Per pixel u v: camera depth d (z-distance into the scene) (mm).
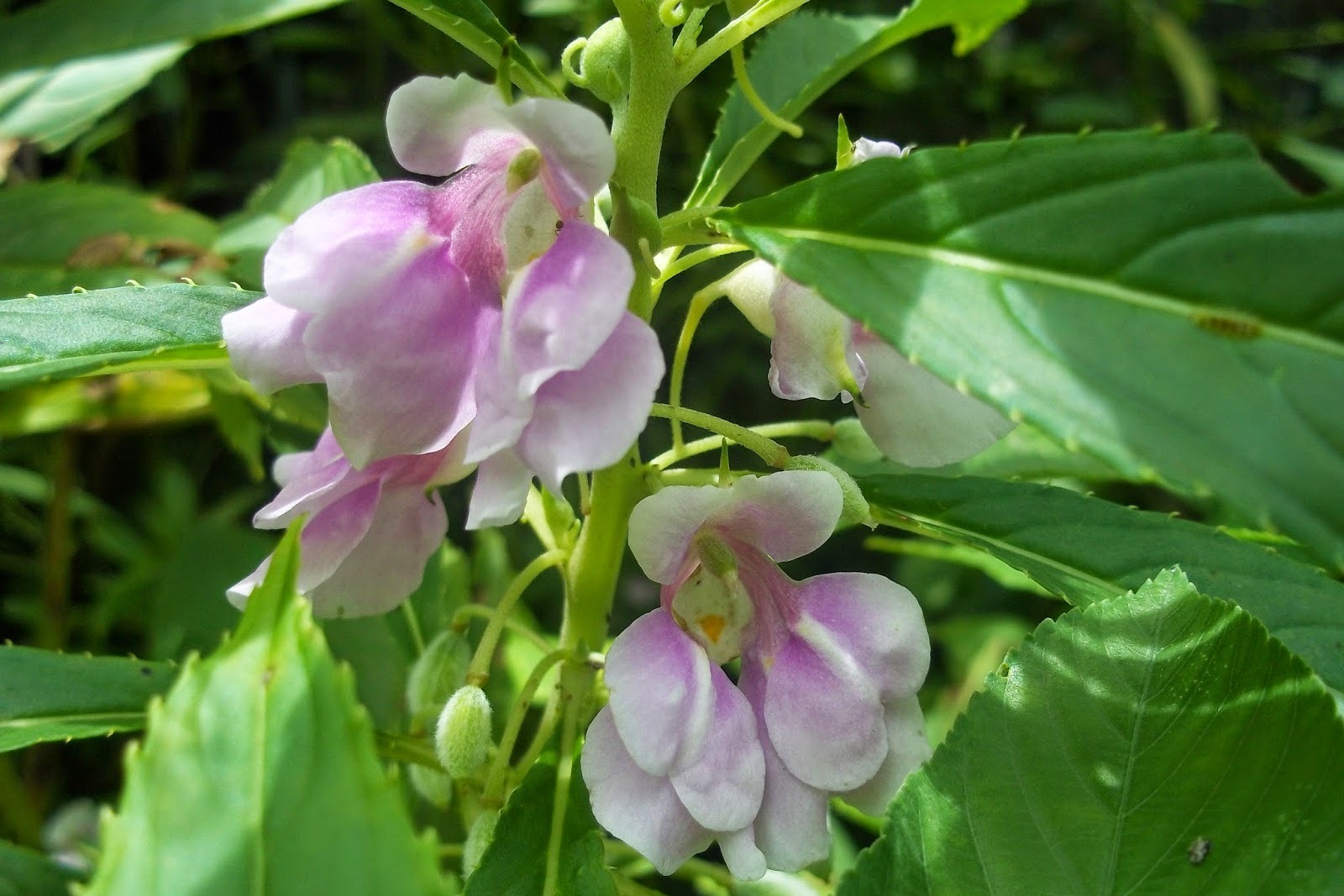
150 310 205
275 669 154
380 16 492
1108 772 194
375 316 172
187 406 347
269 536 388
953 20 230
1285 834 185
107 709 217
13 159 400
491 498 171
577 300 163
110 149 530
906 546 312
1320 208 157
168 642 336
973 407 201
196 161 575
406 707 278
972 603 509
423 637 284
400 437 175
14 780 347
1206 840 188
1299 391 152
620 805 186
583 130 164
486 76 497
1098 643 201
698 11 195
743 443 198
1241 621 196
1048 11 639
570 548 221
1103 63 665
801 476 189
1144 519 222
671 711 183
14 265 320
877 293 169
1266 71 734
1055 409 158
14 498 468
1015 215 166
